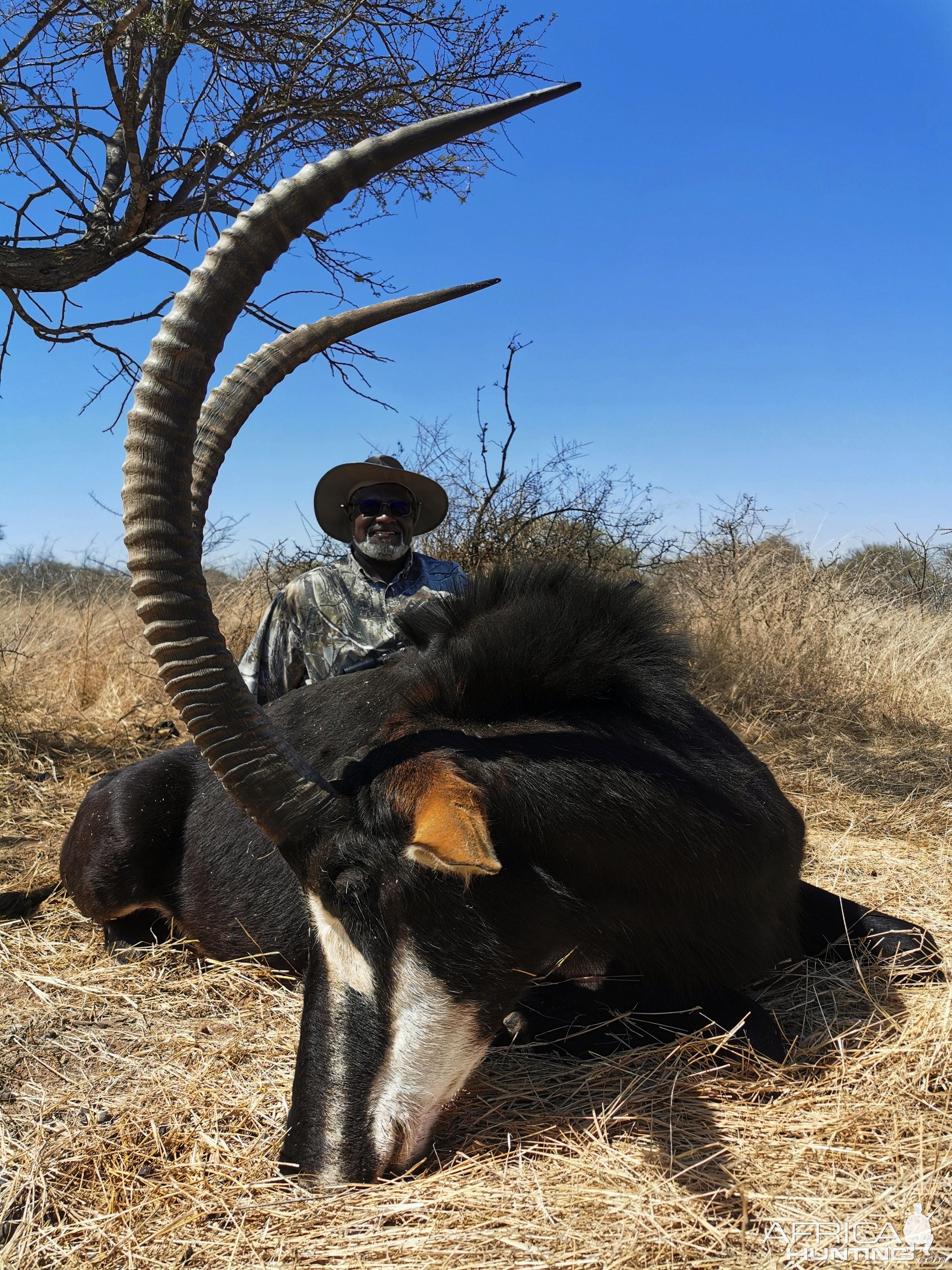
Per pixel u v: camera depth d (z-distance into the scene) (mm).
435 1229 1065
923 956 1686
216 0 2797
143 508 1050
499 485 4105
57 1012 1599
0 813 2639
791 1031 1502
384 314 1229
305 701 1729
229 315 1035
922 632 4562
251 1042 1497
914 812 2697
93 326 2826
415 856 1006
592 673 1369
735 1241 1047
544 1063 1438
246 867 1721
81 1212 1114
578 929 1282
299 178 1037
